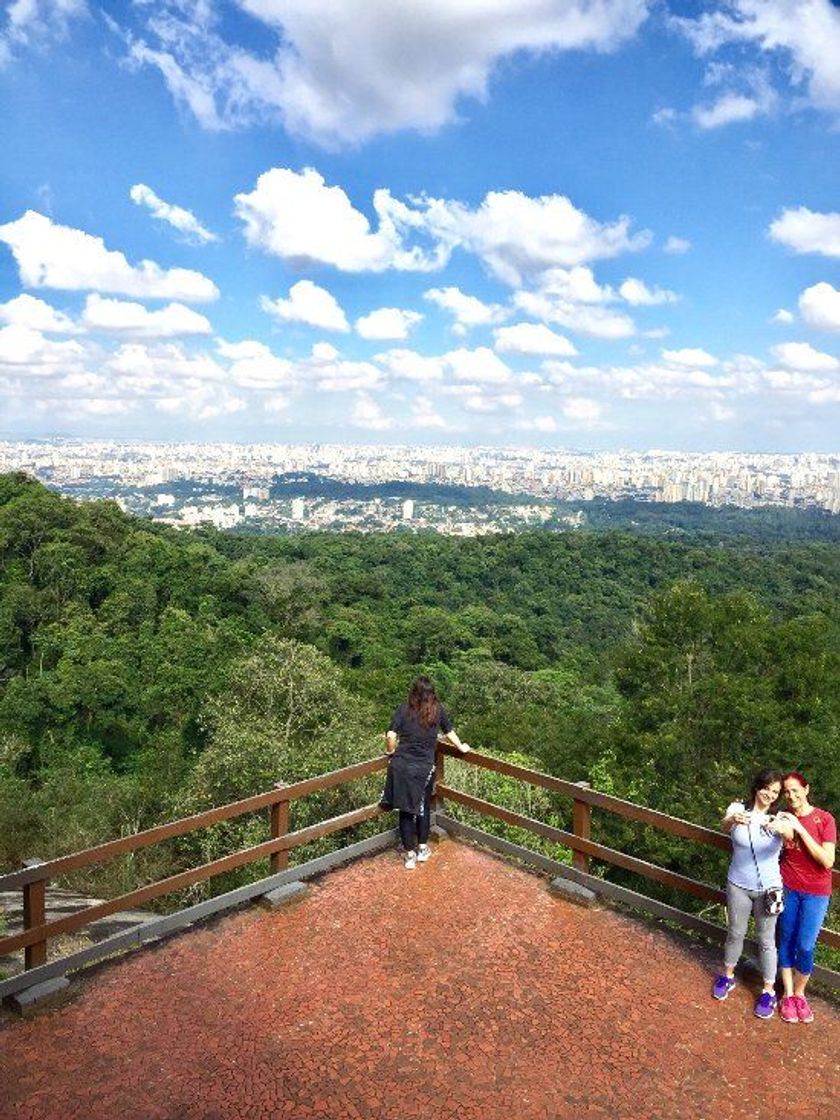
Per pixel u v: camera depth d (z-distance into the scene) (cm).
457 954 480
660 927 512
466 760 614
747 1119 357
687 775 1820
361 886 559
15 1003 418
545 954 482
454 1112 357
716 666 2022
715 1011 432
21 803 2109
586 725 2567
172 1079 374
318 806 1497
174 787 2322
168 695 3322
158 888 480
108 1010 422
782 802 466
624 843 1730
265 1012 423
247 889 525
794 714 1830
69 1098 361
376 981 452
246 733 1695
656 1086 376
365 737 1880
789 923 429
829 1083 381
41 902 430
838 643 2484
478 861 597
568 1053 397
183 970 458
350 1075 378
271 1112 355
